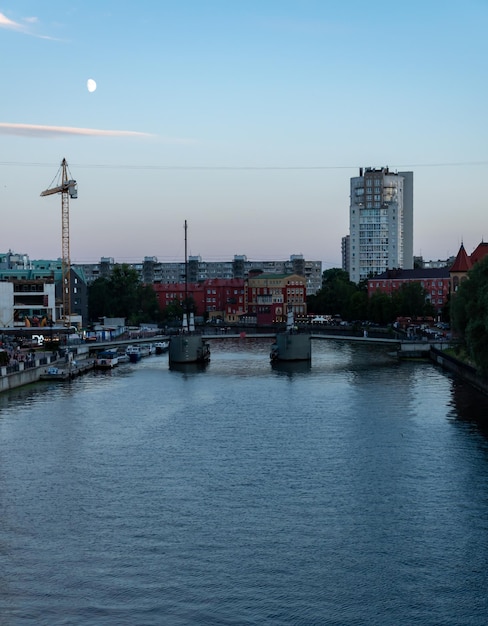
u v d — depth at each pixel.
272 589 53.16
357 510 67.25
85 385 139.50
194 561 57.44
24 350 180.25
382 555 58.19
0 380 128.75
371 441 90.69
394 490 72.31
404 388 130.62
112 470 79.75
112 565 56.91
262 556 58.16
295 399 121.19
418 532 62.34
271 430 97.56
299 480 75.75
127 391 131.62
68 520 65.50
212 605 51.12
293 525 64.00
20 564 57.22
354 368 163.12
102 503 69.62
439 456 83.50
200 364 175.38
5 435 95.25
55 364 155.62
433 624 48.94
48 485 74.81
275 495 71.38
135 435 95.12
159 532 62.78
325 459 83.06
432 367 162.88
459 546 59.62
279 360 178.38
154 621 49.38
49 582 54.41
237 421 103.69
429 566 56.41
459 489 72.38
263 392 129.38
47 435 95.31
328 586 53.53
